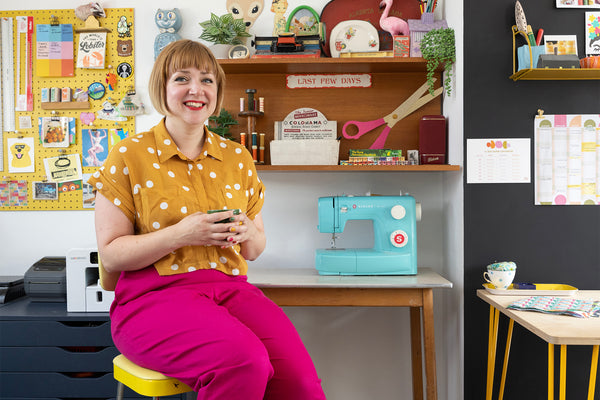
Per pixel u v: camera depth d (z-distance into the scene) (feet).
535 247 6.40
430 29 7.07
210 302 3.97
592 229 6.38
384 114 7.68
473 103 6.45
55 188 7.73
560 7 6.34
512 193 6.42
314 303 6.10
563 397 4.04
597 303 5.12
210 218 3.95
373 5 7.57
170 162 4.40
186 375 3.64
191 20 7.72
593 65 5.99
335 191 7.76
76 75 7.72
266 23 7.68
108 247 4.05
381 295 6.07
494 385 6.38
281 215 7.79
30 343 6.11
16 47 7.73
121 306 4.20
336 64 7.05
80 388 6.12
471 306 6.45
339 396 7.79
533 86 6.41
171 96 4.36
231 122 7.39
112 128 7.72
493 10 6.43
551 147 6.39
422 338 7.53
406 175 7.72
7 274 7.79
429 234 7.72
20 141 7.75
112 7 7.70
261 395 3.46
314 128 7.63
